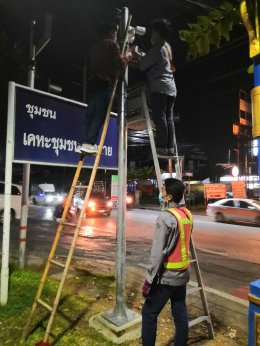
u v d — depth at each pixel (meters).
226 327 4.27
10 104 4.43
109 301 4.80
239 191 24.14
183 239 3.09
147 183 38.19
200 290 3.83
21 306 4.32
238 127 26.34
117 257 4.00
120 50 3.91
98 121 4.04
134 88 4.59
